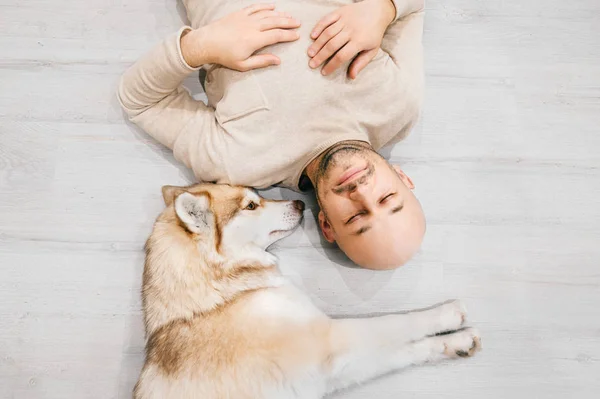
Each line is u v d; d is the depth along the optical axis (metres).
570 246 1.65
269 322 1.28
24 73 1.67
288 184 1.53
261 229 1.44
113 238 1.58
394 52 1.44
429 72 1.74
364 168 1.28
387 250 1.30
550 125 1.74
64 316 1.52
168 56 1.32
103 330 1.51
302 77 1.30
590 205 1.68
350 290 1.58
